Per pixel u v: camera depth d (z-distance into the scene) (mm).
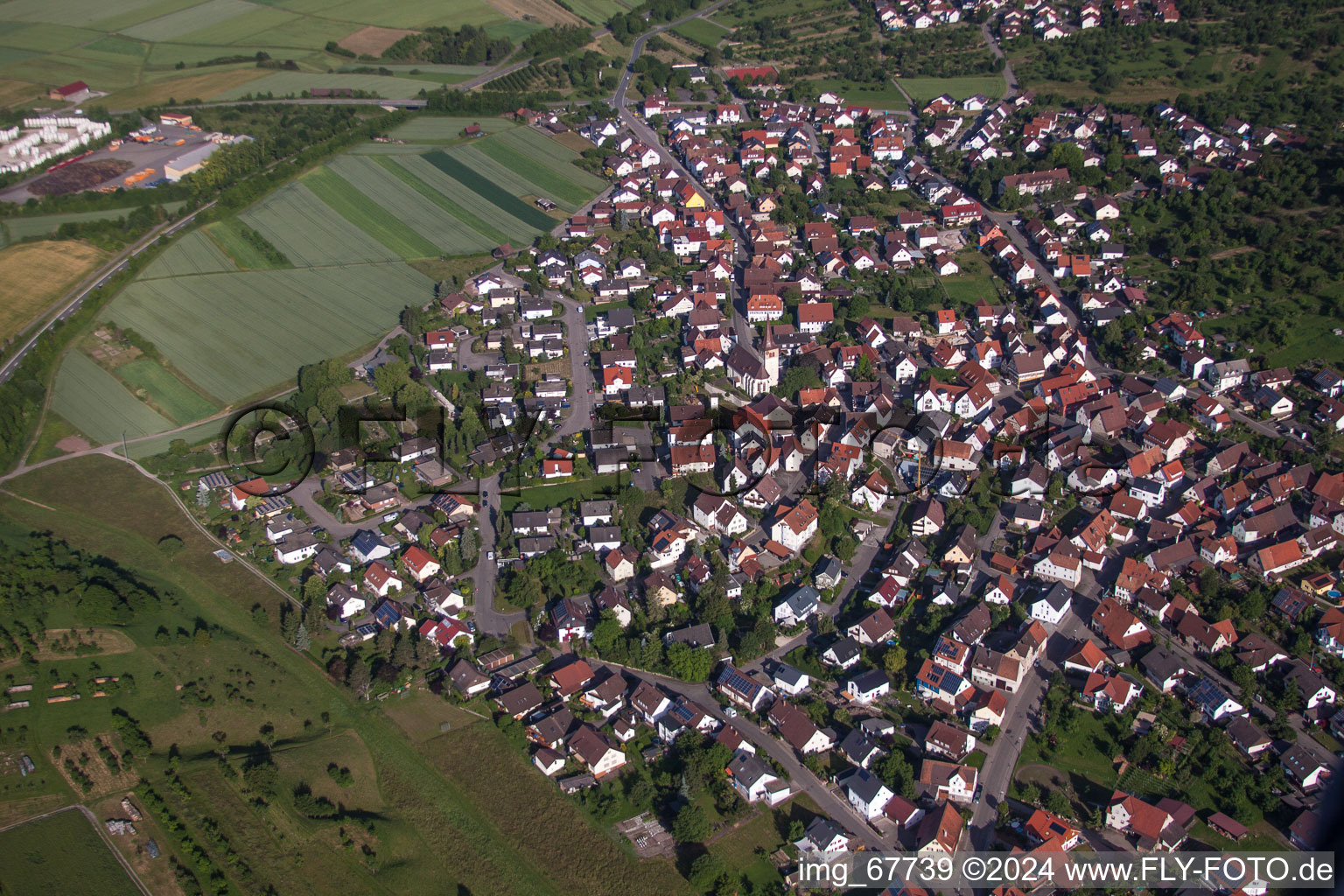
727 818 153625
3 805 155625
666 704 170625
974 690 173375
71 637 186000
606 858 148125
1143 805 149625
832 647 181375
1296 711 167875
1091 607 191250
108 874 145250
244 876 144375
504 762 162750
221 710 171625
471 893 143750
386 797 157375
